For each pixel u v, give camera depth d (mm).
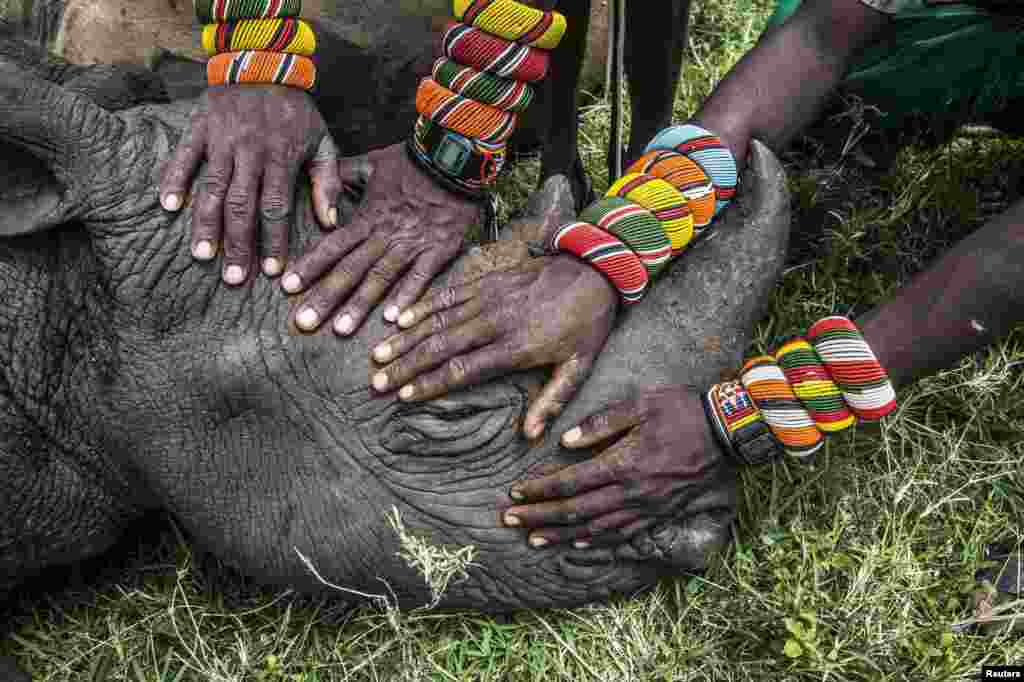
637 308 1800
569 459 1746
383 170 1738
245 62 1680
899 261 2463
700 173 1785
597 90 2873
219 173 1667
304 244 1744
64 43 2357
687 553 1816
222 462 1773
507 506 1752
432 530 1753
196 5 1665
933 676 1774
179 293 1710
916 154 2627
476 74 1593
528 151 2695
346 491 1743
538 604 1856
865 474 2066
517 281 1681
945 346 1722
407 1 2336
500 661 1894
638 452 1686
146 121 1758
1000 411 2145
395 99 2391
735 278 1834
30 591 1992
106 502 1908
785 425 1693
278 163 1691
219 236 1679
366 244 1696
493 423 1719
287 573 1816
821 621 1835
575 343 1669
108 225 1691
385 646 1831
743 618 1863
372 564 1781
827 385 1687
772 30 1942
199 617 1956
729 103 1873
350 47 2316
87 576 2031
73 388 1798
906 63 2393
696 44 3014
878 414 1692
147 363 1741
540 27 1563
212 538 1836
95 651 1929
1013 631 1869
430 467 1734
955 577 1945
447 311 1658
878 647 1810
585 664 1870
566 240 1687
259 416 1736
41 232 1771
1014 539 2006
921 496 2049
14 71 1614
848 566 1927
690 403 1728
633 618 1904
